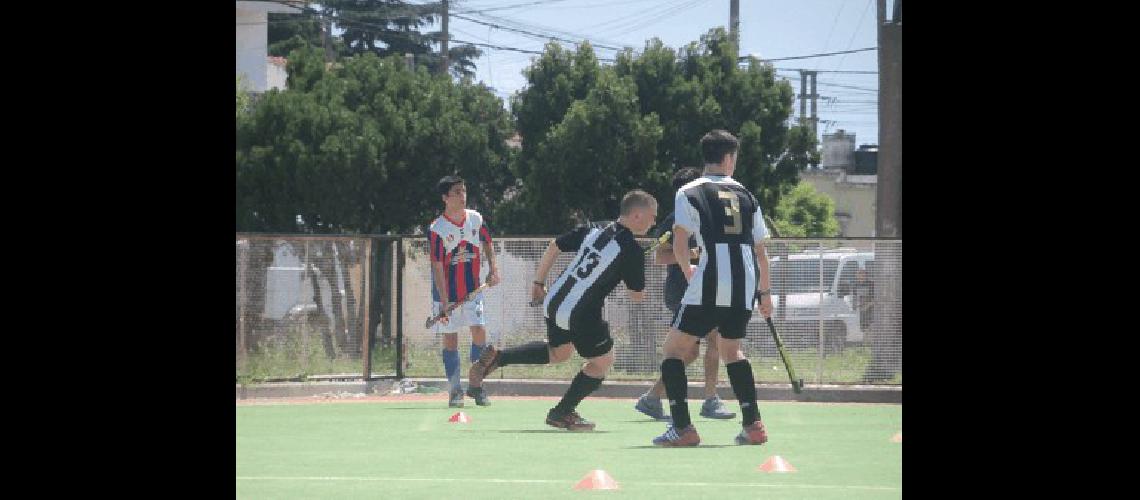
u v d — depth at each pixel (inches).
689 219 1178.0
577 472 1032.2
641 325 1936.5
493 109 3890.3
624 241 1325.0
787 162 3663.9
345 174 3467.0
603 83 3454.7
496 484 964.6
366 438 1300.4
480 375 1651.1
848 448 1217.4
